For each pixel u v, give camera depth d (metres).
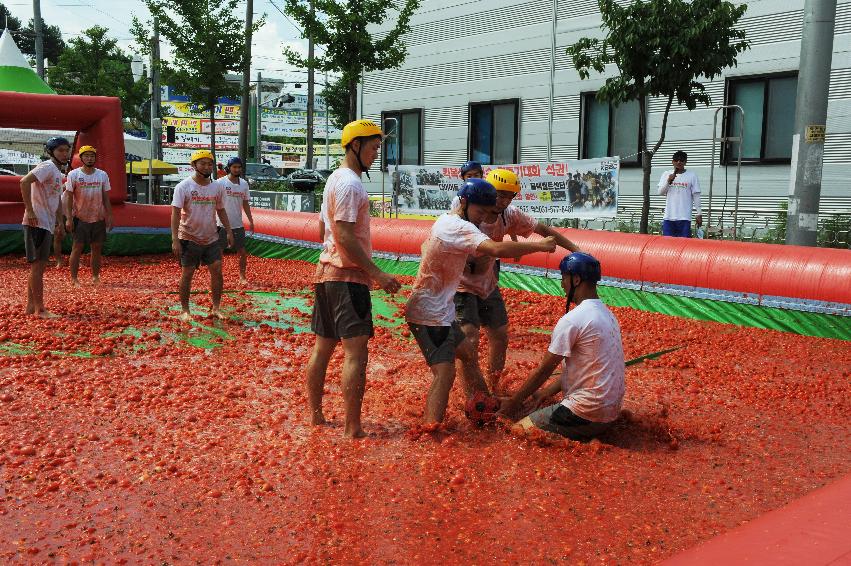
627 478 4.16
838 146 13.59
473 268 5.74
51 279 12.25
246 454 4.42
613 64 16.53
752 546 2.31
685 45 12.13
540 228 6.16
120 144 15.77
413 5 19.42
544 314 9.86
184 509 3.65
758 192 14.62
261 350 7.38
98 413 5.14
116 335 7.80
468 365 5.37
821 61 9.66
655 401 5.74
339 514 3.62
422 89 21.25
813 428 5.13
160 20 25.16
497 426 4.97
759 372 6.74
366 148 4.72
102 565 3.08
